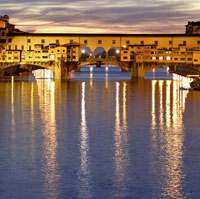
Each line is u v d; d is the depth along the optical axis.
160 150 60.34
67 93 137.38
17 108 101.06
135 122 83.00
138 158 56.22
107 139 67.44
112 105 108.06
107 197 44.09
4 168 51.81
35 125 78.94
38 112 95.00
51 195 44.47
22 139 67.12
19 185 46.69
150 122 82.94
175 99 121.12
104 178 48.75
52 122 82.38
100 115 91.44
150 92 142.12
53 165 53.12
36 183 47.22
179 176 49.38
